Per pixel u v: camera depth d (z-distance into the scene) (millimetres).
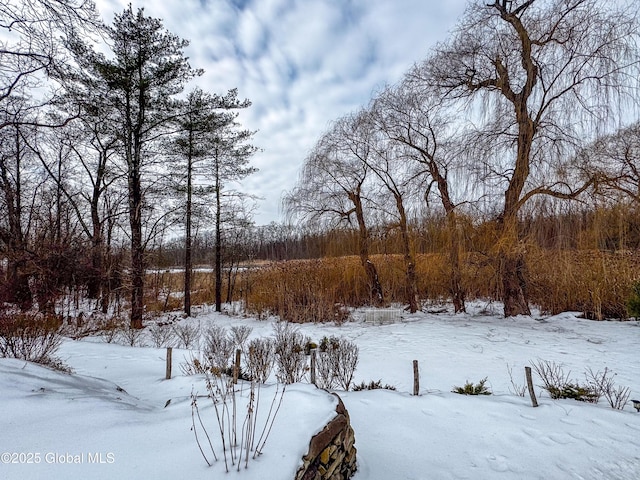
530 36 10547
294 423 2490
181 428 2498
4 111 8516
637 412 4219
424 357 7168
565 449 3375
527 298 11852
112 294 15320
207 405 3014
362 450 3273
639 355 6875
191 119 14055
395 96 12797
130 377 5945
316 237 16328
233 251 20516
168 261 22969
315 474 2191
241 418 2629
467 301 14625
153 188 13898
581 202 10555
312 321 12766
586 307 10930
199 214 15648
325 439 2377
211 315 15867
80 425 2461
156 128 13039
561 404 4344
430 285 14648
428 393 4828
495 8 10914
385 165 13578
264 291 16375
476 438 3553
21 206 14258
